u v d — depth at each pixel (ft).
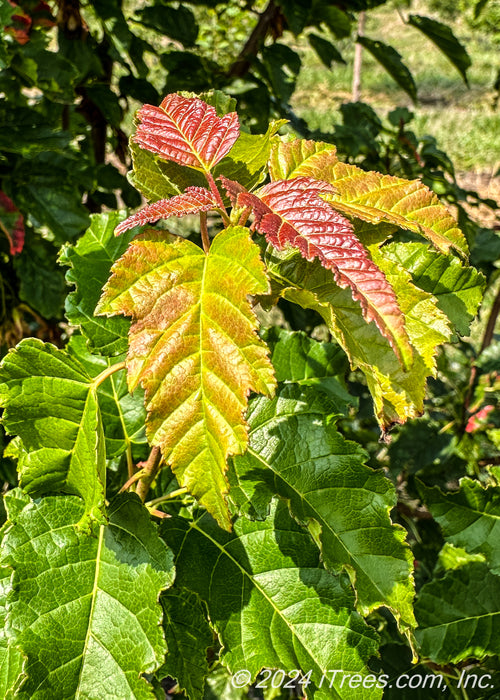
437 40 2.18
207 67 2.17
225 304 0.73
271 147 0.95
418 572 1.93
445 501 1.24
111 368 0.93
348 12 2.20
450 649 1.27
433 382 2.28
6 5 1.43
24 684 0.83
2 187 1.66
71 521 0.92
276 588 0.96
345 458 0.98
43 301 1.73
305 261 0.88
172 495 1.03
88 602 0.89
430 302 0.86
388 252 0.97
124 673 0.85
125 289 0.74
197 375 0.73
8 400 0.88
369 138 2.13
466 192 2.13
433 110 13.48
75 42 1.98
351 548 0.94
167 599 1.07
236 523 1.00
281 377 1.13
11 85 1.81
